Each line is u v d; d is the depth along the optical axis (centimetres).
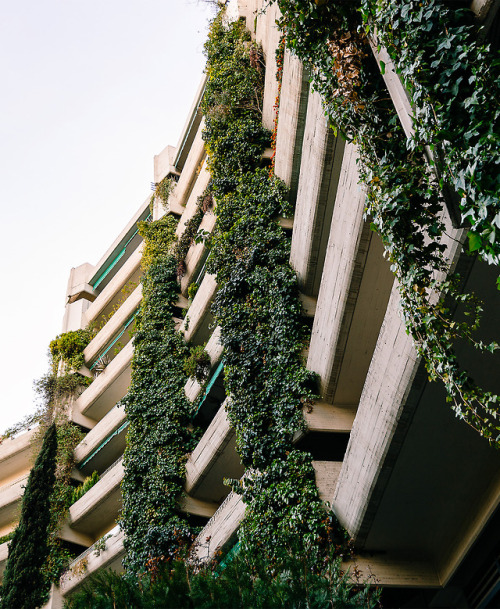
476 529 1105
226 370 1694
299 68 1553
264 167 2145
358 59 734
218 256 1922
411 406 971
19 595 2053
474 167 491
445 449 1043
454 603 1224
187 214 3128
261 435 1508
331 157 1362
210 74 2575
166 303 2897
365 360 1348
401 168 664
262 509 1357
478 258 748
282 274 1641
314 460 1455
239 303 1767
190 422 2356
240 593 915
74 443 3209
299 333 1571
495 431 969
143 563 1909
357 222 1106
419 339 707
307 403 1439
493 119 474
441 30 517
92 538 2864
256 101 2338
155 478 2127
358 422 1133
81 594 1023
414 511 1159
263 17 2341
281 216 1867
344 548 1212
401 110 621
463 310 818
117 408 2981
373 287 1205
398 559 1232
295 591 880
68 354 3872
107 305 4112
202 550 1722
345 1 730
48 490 2314
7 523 3284
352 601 891
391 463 1059
